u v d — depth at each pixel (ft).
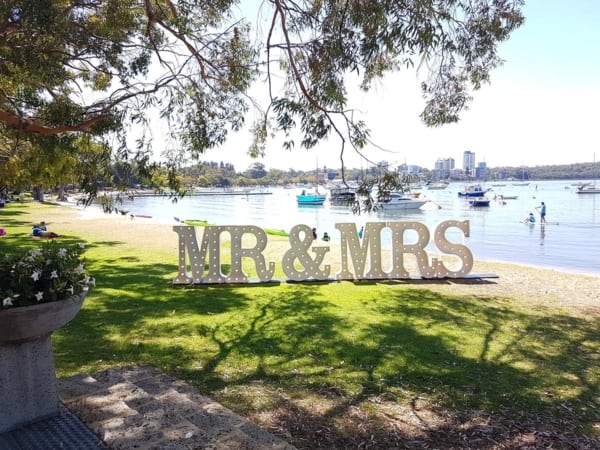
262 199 300.20
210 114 25.39
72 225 82.69
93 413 10.89
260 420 12.87
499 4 21.65
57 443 9.53
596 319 25.34
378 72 22.22
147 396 12.34
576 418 13.57
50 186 32.19
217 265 32.81
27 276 9.73
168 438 9.91
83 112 21.50
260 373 16.47
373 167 19.74
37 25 17.20
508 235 89.40
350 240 34.68
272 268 33.65
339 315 24.76
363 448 11.51
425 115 24.95
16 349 10.03
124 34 23.95
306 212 173.37
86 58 23.68
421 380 16.12
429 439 12.08
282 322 23.18
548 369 17.53
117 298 27.76
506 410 13.96
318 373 16.56
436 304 27.86
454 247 36.27
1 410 9.91
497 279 36.91
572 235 88.58
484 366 17.67
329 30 18.29
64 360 16.98
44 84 24.11
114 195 24.79
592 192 270.46
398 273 35.32
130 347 18.80
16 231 68.64
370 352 18.89
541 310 27.17
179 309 25.44
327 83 18.40
